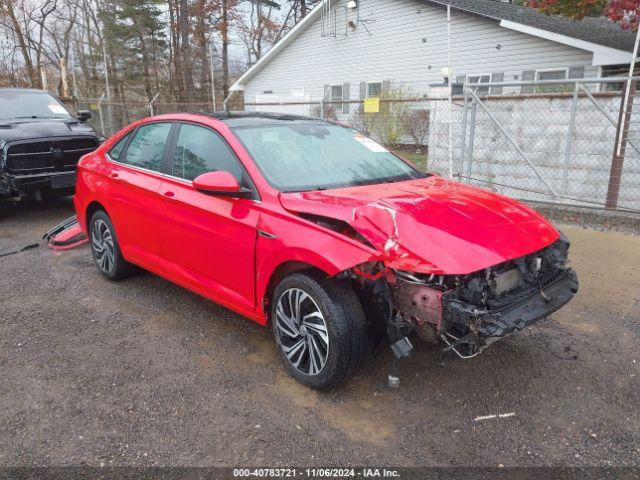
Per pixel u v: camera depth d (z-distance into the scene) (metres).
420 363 3.67
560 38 15.41
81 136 8.13
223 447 2.85
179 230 4.12
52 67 37.09
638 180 8.16
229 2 35.75
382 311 3.06
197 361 3.76
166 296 4.96
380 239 2.97
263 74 24.67
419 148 12.77
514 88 16.75
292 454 2.79
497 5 20.17
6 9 31.28
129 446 2.87
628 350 3.85
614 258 5.92
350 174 3.96
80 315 4.55
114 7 35.22
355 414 3.12
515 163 9.61
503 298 3.06
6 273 5.66
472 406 3.18
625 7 11.17
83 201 5.36
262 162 3.73
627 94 7.43
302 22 22.05
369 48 20.61
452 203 3.44
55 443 2.89
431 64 18.98
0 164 7.52
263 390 3.38
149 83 36.66
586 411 3.13
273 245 3.32
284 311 3.45
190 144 4.20
